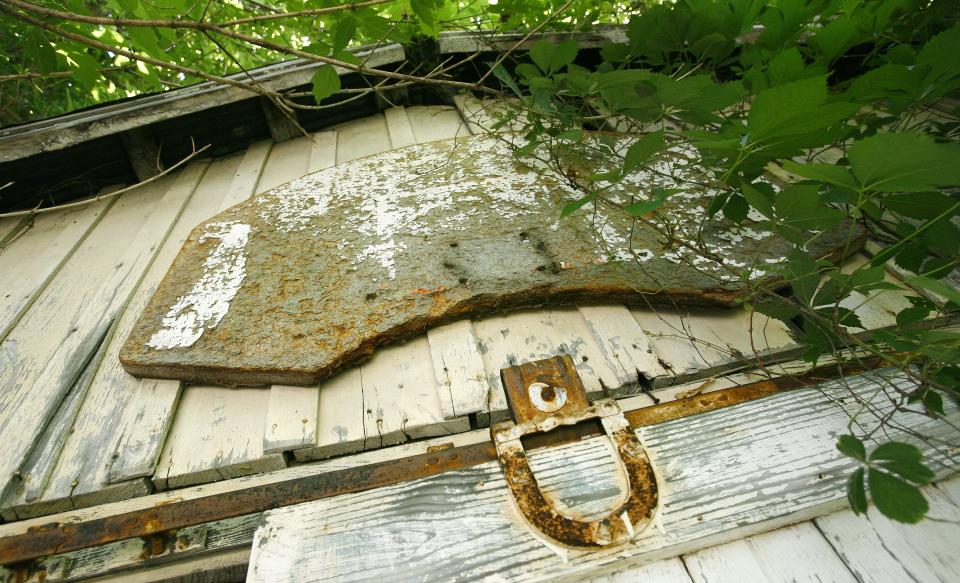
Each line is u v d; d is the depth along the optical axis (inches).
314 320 43.5
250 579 28.1
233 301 45.8
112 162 75.4
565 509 29.8
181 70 46.2
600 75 41.9
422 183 58.5
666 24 56.9
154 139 75.1
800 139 31.9
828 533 29.7
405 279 46.3
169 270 49.6
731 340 43.3
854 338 33.5
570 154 61.4
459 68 83.7
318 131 83.7
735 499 29.8
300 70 74.3
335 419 38.7
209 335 42.9
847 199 36.8
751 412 34.0
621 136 62.3
